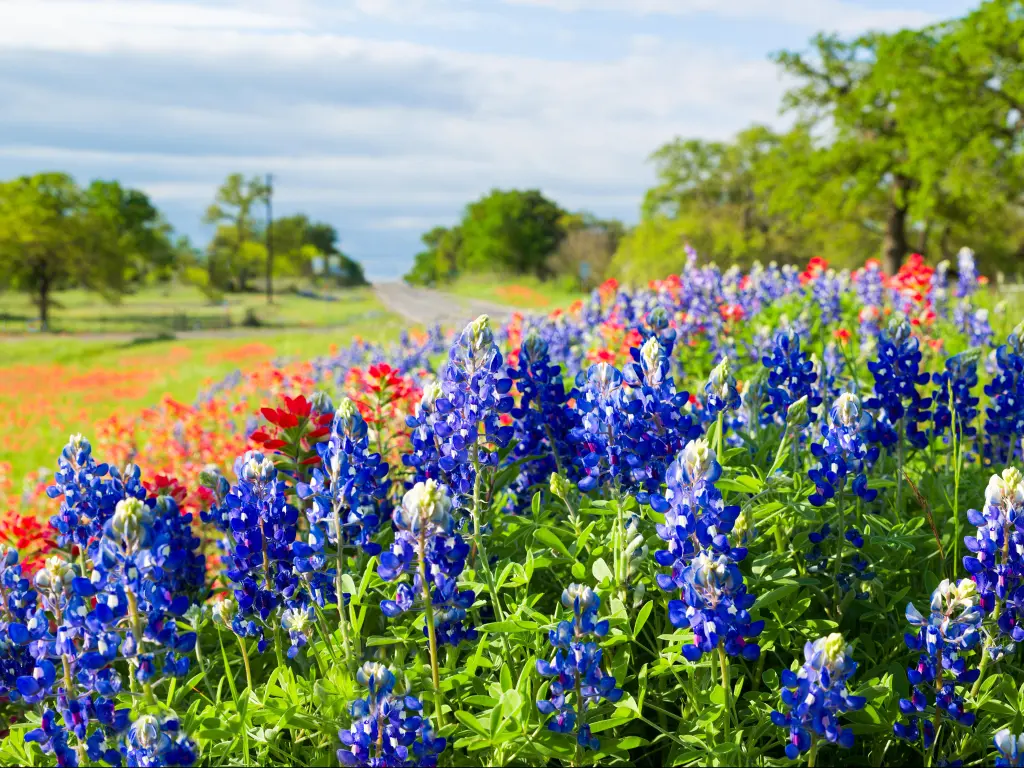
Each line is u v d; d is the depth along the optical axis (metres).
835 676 2.43
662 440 3.28
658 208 66.12
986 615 2.84
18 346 39.88
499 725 2.59
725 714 2.81
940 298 9.45
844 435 3.30
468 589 3.04
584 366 8.62
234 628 3.04
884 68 36.50
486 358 3.26
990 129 34.97
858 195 39.94
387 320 56.16
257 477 3.11
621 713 2.70
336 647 3.08
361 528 3.08
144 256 103.12
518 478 4.26
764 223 61.28
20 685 2.57
